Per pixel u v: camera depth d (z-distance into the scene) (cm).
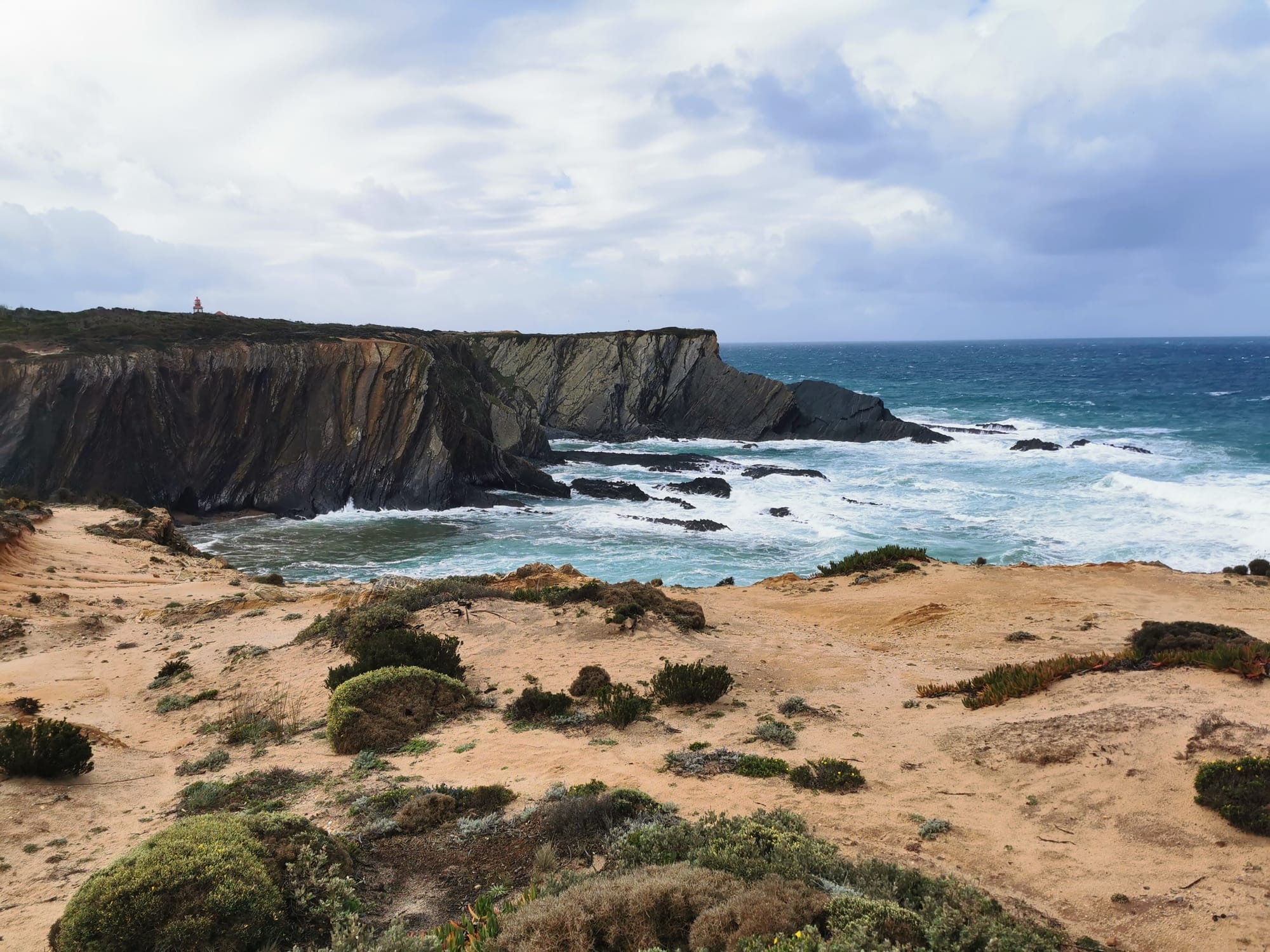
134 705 1555
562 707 1207
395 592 2103
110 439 4369
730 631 1738
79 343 4797
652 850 678
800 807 813
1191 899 602
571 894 579
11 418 4206
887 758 959
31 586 2609
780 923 526
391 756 1068
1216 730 845
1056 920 594
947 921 548
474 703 1275
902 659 1503
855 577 2477
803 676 1377
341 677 1382
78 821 891
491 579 2511
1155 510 3866
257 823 695
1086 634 1659
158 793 1000
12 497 3803
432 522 4447
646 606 1783
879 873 635
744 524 4116
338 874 665
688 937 544
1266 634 1614
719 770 932
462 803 837
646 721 1149
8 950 605
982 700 1133
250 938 567
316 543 3988
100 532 3472
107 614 2441
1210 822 701
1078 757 860
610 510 4631
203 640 2039
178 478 4522
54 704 1556
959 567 2538
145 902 556
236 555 3775
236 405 4772
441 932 594
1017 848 707
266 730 1245
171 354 4744
